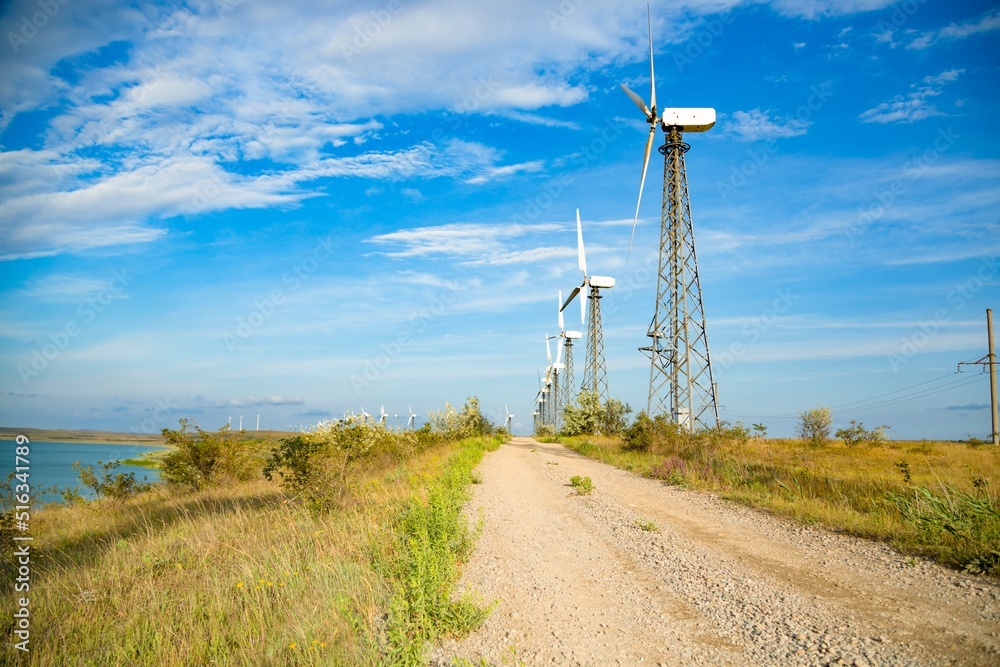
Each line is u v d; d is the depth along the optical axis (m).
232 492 17.42
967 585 6.91
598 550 9.62
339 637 5.39
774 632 5.71
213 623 5.89
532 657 5.22
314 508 12.05
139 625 6.11
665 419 30.89
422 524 8.88
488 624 6.07
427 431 36.84
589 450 35.97
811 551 9.12
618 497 15.84
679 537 10.48
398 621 5.32
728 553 9.17
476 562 8.70
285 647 5.27
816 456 22.83
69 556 9.27
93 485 17.67
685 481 18.14
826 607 6.39
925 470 18.83
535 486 18.66
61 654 5.61
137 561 8.59
